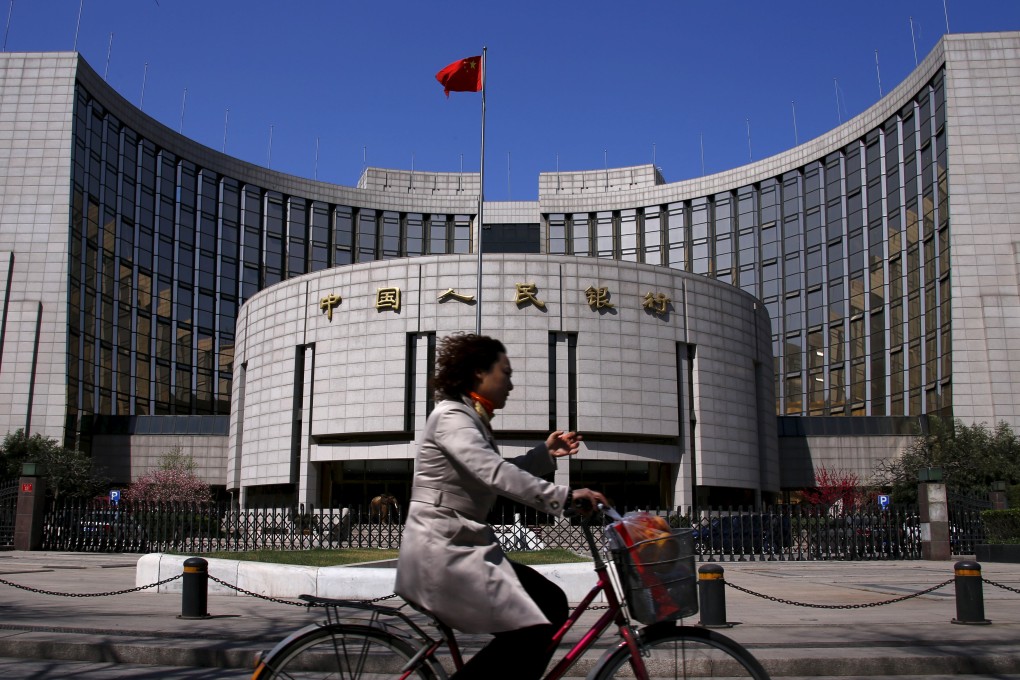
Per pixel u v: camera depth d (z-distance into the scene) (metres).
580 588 12.87
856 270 62.66
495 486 3.87
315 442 42.12
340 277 42.25
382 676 4.00
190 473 53.12
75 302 55.50
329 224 72.88
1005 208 52.69
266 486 46.56
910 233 58.38
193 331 65.19
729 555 27.45
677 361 42.06
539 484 3.90
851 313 62.53
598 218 73.75
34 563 22.73
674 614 3.88
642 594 3.88
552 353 40.16
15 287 53.75
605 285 40.97
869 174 62.59
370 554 17.28
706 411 42.47
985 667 7.85
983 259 52.28
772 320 67.06
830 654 7.99
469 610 3.85
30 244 54.38
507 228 74.31
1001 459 44.25
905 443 54.34
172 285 64.44
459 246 74.62
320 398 41.59
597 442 40.03
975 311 51.75
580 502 3.94
